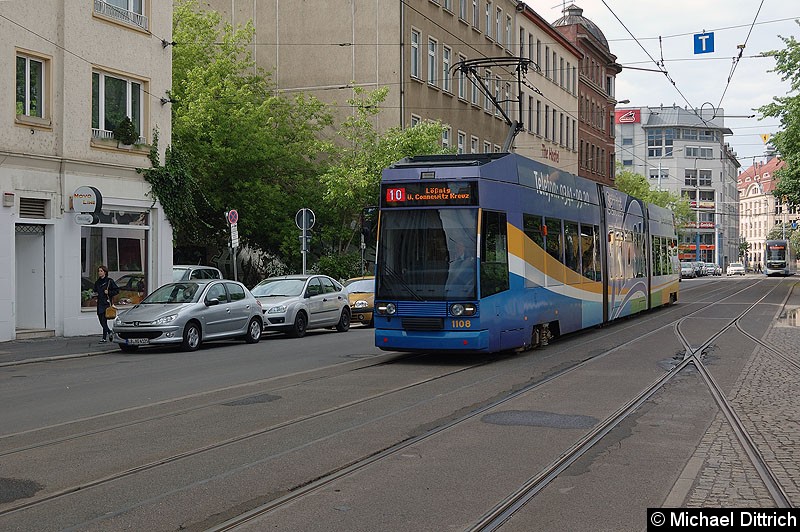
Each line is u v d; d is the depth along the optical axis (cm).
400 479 741
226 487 718
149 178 2586
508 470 773
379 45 4109
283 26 4312
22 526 614
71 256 2328
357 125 3606
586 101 7156
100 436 941
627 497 683
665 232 3388
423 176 1595
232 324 2125
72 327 2327
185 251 3859
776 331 2328
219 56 3625
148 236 2622
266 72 3969
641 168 13462
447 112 4538
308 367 1592
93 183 2397
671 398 1187
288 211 3594
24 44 2194
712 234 13500
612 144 7956
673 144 13362
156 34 2633
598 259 2297
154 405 1155
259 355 1850
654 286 3094
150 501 677
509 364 1590
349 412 1078
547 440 904
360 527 606
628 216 2686
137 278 2577
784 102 4447
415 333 1566
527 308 1731
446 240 1566
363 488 712
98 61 2417
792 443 890
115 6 2494
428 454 838
